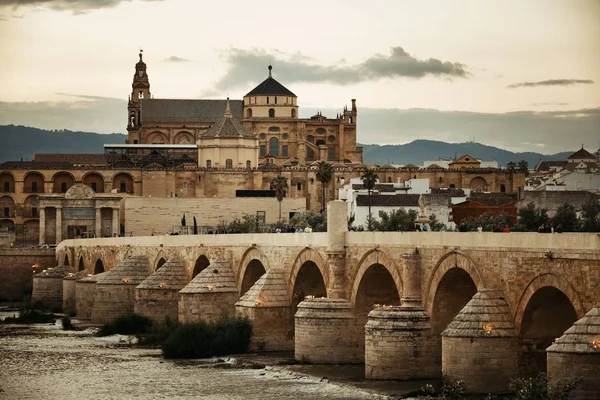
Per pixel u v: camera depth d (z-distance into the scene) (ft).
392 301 441.27
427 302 386.11
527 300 327.67
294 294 500.74
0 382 449.89
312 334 444.96
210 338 509.76
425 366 386.32
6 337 617.21
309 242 479.41
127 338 594.65
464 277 375.86
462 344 339.36
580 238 304.91
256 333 503.20
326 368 434.30
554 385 292.81
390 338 386.93
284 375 428.97
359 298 440.45
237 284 565.53
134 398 406.41
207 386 421.59
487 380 337.93
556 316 335.26
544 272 318.86
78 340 597.93
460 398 329.93
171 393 411.54
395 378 387.96
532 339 336.49
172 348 510.99
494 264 343.46
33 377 460.96
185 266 637.30
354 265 438.81
